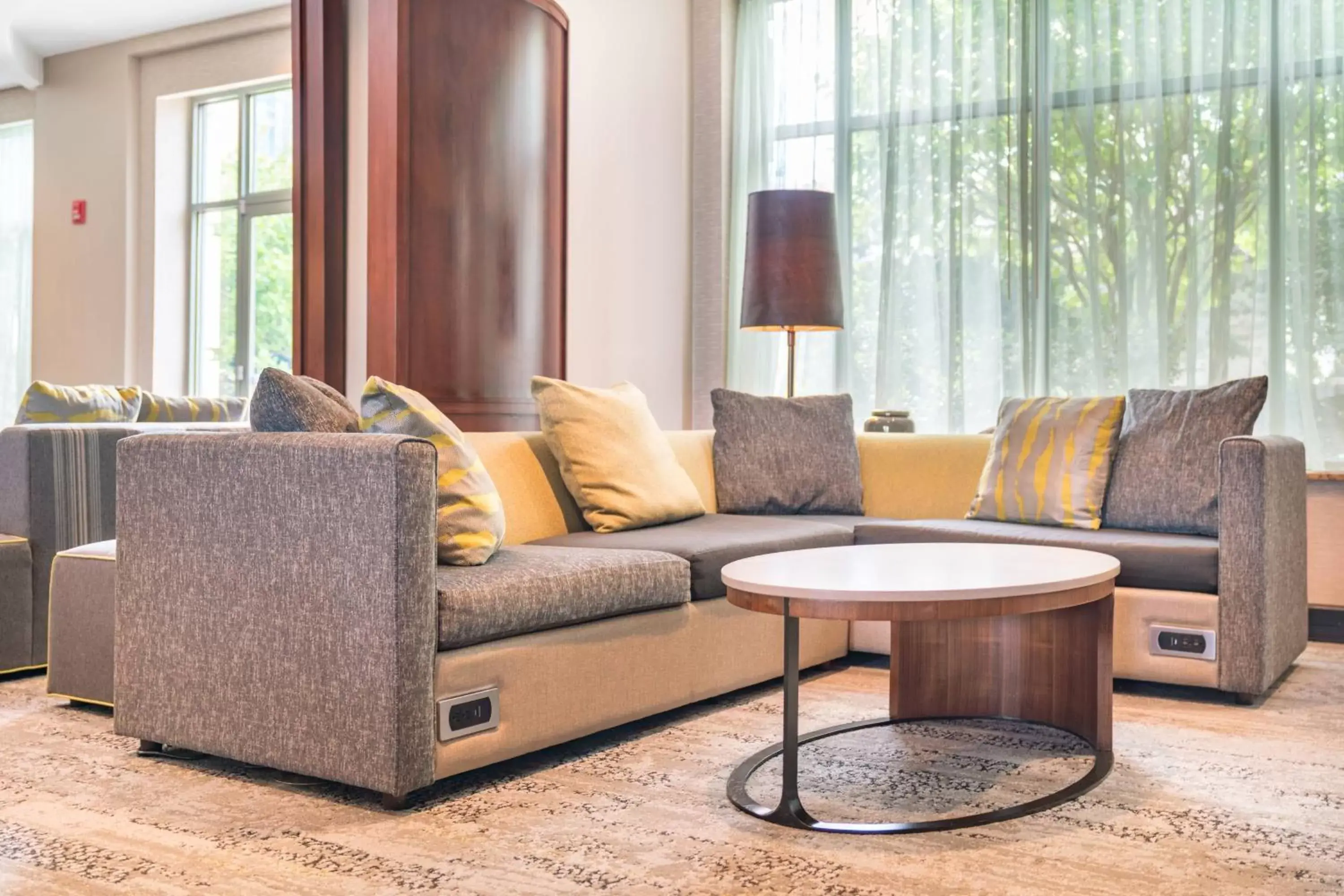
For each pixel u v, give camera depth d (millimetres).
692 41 6301
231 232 7324
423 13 4449
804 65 6098
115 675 2639
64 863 1926
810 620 3508
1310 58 4926
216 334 7398
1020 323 5527
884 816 2178
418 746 2215
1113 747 2684
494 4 4762
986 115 5617
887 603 2141
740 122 6238
